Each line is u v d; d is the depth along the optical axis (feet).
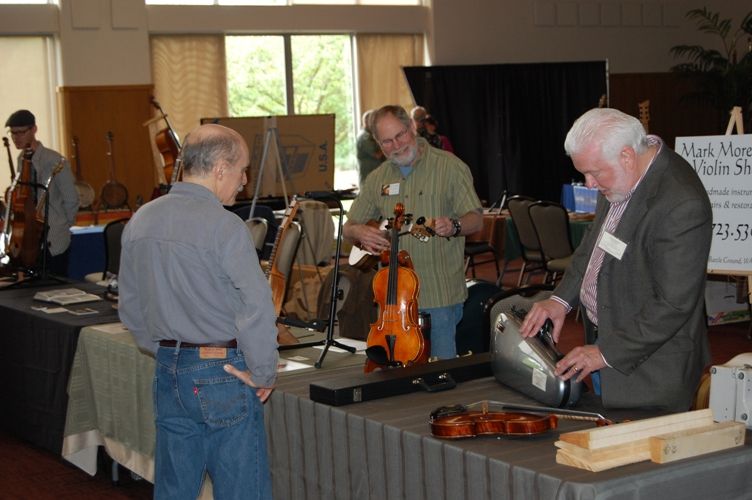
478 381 8.71
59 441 13.16
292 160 27.22
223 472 7.70
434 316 11.32
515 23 40.55
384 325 9.83
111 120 32.63
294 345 10.94
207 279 7.43
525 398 8.04
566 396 7.58
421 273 11.28
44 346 13.24
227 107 35.17
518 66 39.65
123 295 8.13
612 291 7.63
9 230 16.72
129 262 7.95
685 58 44.93
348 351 10.59
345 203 34.73
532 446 6.70
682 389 7.47
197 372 7.55
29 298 14.83
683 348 7.49
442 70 38.17
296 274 15.26
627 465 6.19
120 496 12.37
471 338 13.03
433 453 6.95
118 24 32.48
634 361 7.34
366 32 37.58
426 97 37.99
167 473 7.77
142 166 33.32
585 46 42.47
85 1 31.86
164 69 33.88
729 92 40.98
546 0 41.22
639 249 7.43
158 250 7.52
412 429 7.25
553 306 8.38
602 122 7.23
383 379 8.27
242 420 7.66
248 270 7.36
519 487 6.25
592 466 6.09
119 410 11.69
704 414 6.69
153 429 10.90
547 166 40.68
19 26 31.04
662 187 7.32
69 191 17.97
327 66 37.19
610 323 7.63
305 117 27.20
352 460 7.82
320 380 9.02
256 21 35.06
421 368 8.61
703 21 45.29
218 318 7.52
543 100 40.29
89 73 32.17
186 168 7.69
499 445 6.75
